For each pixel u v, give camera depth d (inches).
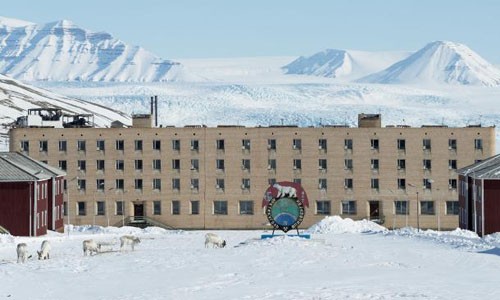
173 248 7086.6
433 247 6835.6
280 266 5300.2
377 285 4372.5
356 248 6471.5
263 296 4045.3
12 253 6555.1
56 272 5132.9
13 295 4288.9
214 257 5816.9
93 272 5118.1
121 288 4473.4
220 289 4315.9
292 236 7322.8
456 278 4675.2
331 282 4520.2
